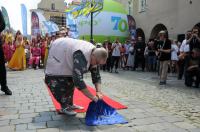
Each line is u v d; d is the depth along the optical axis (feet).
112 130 12.60
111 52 49.65
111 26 69.36
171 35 60.59
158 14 65.82
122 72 48.80
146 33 71.97
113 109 14.47
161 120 14.35
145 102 19.35
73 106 15.69
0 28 20.24
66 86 14.65
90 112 14.02
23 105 17.79
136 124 13.57
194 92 24.86
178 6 57.06
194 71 28.37
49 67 14.56
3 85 21.45
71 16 63.16
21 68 48.39
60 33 29.86
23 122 13.88
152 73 46.55
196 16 51.21
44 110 16.34
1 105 17.81
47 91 23.34
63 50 14.15
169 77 39.83
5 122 13.92
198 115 15.84
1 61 20.97
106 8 69.97
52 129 12.75
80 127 13.02
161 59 30.50
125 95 22.25
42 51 53.42
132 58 54.39
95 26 67.67
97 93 14.37
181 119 14.66
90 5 55.21
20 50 48.14
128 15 73.92
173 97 21.93
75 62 13.44
